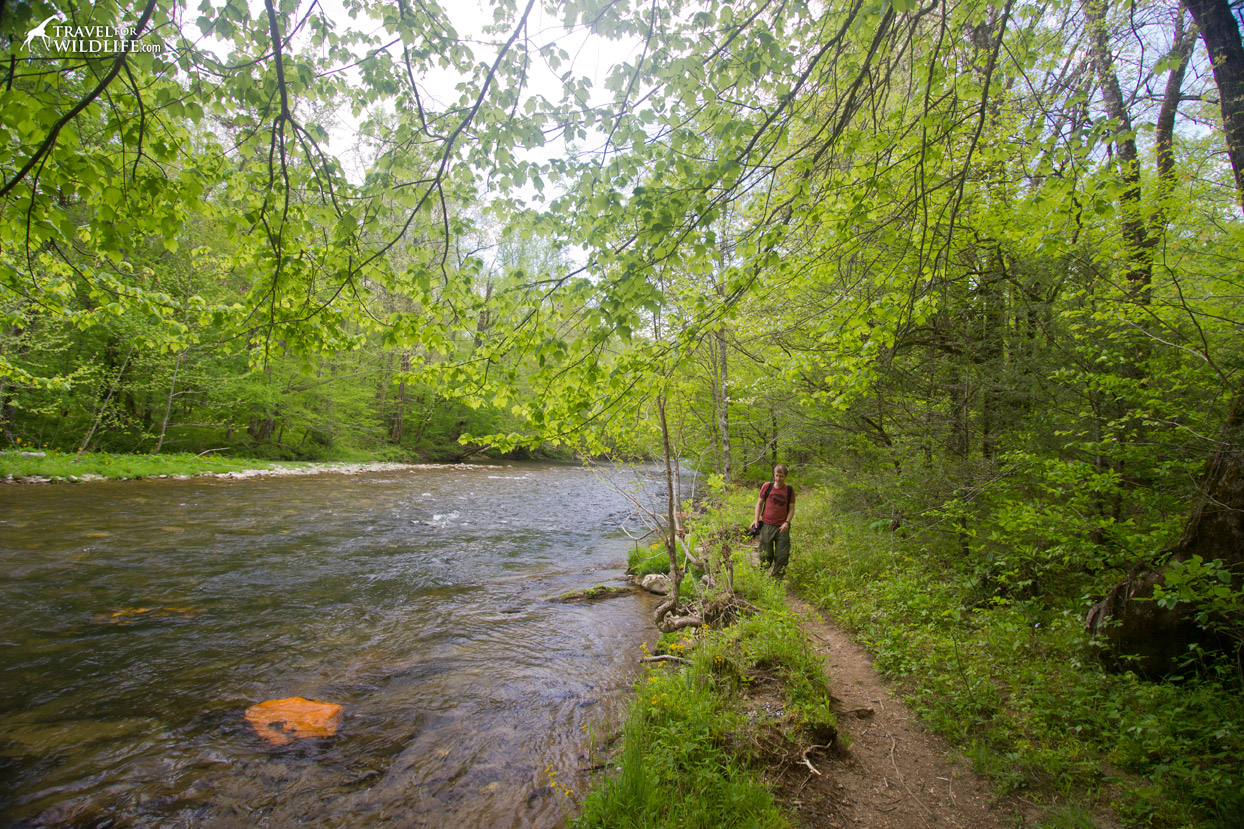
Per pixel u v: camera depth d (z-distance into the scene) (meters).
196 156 3.44
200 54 2.63
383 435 29.92
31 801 2.99
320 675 4.73
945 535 6.12
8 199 2.28
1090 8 4.99
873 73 3.42
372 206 3.41
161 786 3.19
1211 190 5.07
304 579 7.50
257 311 3.68
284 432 25.00
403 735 3.83
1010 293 5.48
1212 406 4.05
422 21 3.17
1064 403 5.10
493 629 6.05
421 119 3.11
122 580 6.85
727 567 6.79
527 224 4.06
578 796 3.17
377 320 4.17
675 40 3.32
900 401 6.75
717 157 3.36
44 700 4.07
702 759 3.13
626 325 3.41
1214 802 2.46
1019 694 3.63
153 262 13.98
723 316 3.87
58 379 10.20
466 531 11.64
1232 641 3.34
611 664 5.19
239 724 3.89
